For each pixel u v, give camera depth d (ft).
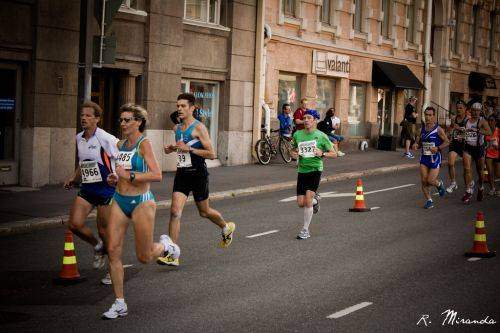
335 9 145.07
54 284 43.73
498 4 223.30
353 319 37.68
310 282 45.42
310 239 59.93
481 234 54.49
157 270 47.96
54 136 84.79
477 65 214.69
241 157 117.50
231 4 113.70
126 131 38.09
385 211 76.18
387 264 50.98
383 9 165.58
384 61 163.53
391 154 147.54
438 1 190.90
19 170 83.71
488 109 166.30
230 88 114.32
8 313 37.76
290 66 132.26
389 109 170.19
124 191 37.91
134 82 98.32
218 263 50.39
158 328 35.50
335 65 144.66
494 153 89.45
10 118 82.94
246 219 69.62
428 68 181.57
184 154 49.39
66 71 85.56
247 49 116.98
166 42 101.09
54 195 77.66
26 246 54.80
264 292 42.78
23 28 81.30
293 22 131.95
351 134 155.12
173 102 102.78
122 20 94.89
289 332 35.27
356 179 107.96
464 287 44.93
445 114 194.29
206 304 39.99
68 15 85.25
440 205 81.25
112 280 37.40
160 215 70.79
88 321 36.50
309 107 138.62
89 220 65.98
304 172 60.13
